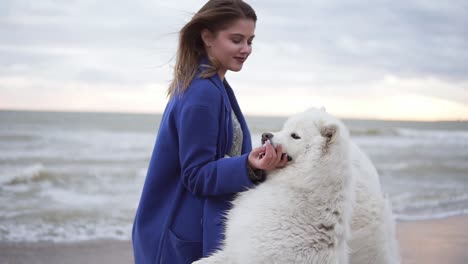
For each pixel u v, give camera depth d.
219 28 3.12
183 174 2.97
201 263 2.92
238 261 2.94
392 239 3.56
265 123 54.19
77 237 7.86
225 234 3.04
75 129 34.25
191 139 2.93
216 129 2.99
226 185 2.89
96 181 13.91
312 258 2.96
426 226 8.45
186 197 3.09
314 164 3.12
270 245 2.92
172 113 3.06
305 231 2.98
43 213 9.66
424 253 6.73
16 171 15.24
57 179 14.06
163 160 3.10
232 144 3.20
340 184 3.08
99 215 9.55
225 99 3.07
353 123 65.69
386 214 3.48
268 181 3.21
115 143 25.62
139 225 3.16
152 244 3.09
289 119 3.61
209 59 3.20
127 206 10.52
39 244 7.38
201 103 2.95
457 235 7.79
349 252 3.24
